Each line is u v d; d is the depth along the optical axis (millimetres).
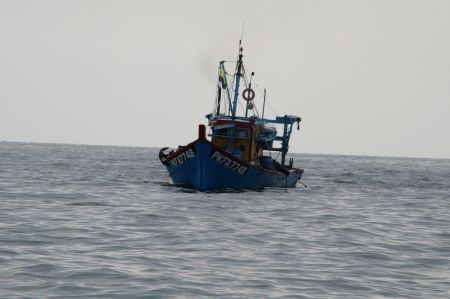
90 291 48031
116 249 65562
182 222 88062
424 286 53750
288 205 117375
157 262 59375
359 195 150500
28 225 80250
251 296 48438
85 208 101875
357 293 50469
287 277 55219
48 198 116875
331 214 105688
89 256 61188
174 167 140875
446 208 123500
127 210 100062
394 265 62438
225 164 133375
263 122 152750
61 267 55469
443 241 78938
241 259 62594
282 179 158000
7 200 111562
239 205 112500
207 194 129125
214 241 72750
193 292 48781
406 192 166500
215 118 148500
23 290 47844
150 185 153250
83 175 189875
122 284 50312
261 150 155250
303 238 77562
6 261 57438
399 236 82312
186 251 65812
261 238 76438
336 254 67188
